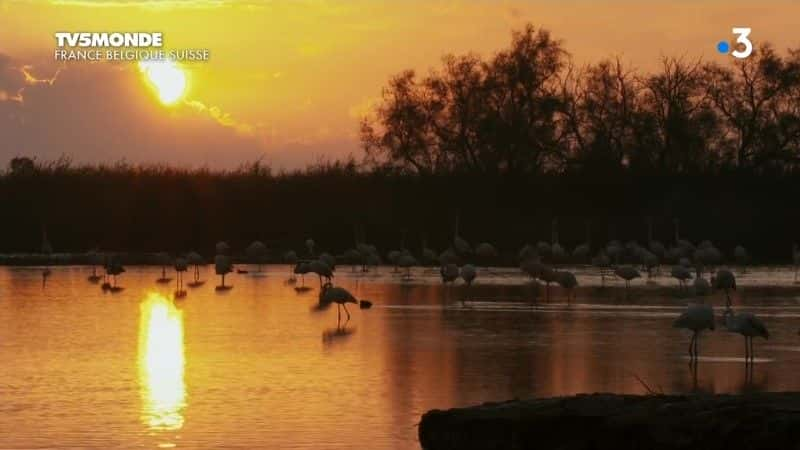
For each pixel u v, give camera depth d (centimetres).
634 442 1825
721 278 4116
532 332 3359
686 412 1828
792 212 7050
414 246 6869
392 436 2047
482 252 6059
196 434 2062
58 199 6962
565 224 7044
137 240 6944
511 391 2445
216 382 2525
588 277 5497
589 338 3231
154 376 2594
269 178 7125
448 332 3341
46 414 2212
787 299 4447
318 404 2303
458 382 2536
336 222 6912
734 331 2816
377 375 2612
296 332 3319
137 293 4544
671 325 3547
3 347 3008
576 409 1891
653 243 6044
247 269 5906
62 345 3048
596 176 7275
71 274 5500
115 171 7112
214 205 7012
